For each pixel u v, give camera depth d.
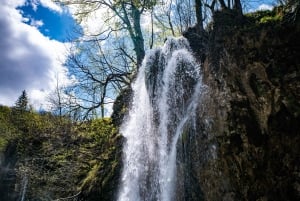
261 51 8.43
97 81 16.36
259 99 8.29
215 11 10.42
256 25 8.80
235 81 8.95
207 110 9.77
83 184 14.72
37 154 18.64
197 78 10.81
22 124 22.62
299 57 7.86
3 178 21.23
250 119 8.49
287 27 8.20
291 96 7.71
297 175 7.44
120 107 15.76
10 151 22.19
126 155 13.36
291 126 7.65
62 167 16.47
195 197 9.79
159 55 12.68
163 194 10.94
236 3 10.11
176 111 11.29
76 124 17.19
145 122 12.82
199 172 9.72
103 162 14.61
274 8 9.40
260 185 8.10
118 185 13.02
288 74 7.85
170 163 10.95
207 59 10.19
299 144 7.48
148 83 12.79
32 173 17.86
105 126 16.27
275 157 7.86
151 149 12.14
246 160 8.42
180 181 10.35
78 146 16.55
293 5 8.28
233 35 9.24
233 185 8.69
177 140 10.80
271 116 8.00
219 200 9.02
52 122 19.20
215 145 9.27
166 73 12.06
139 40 17.78
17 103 26.38
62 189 15.93
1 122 23.89
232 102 8.94
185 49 11.68
